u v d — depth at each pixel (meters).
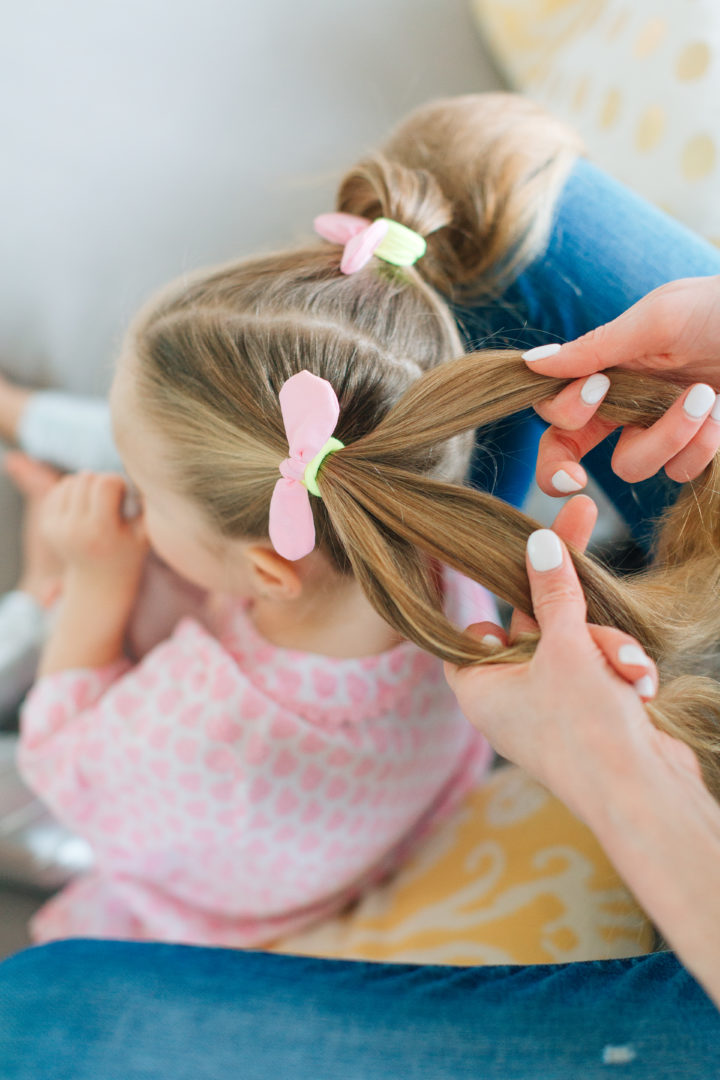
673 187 0.79
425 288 0.57
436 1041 0.43
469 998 0.46
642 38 0.84
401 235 0.56
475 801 0.78
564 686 0.34
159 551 0.72
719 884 0.29
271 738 0.67
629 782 0.31
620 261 0.62
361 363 0.51
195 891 0.81
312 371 0.51
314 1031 0.46
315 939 0.75
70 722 0.80
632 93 0.83
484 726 0.39
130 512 0.87
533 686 0.35
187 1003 0.49
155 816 0.75
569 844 0.69
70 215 1.12
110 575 0.86
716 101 0.77
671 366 0.45
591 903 0.64
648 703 0.36
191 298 0.59
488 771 0.87
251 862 0.75
